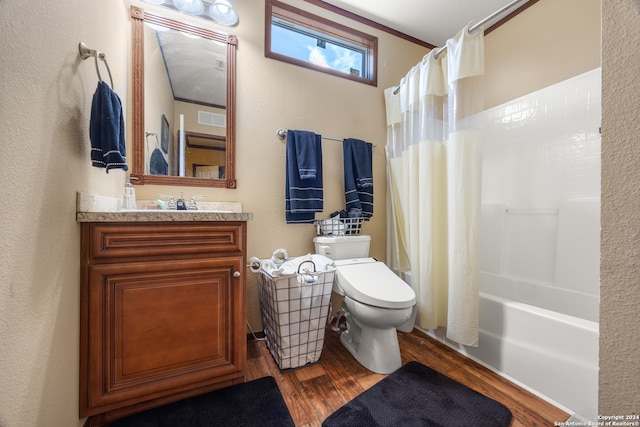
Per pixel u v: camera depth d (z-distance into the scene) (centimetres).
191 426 93
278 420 97
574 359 100
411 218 169
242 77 167
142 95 147
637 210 40
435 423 95
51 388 71
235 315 110
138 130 145
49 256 71
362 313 127
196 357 104
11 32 55
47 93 69
